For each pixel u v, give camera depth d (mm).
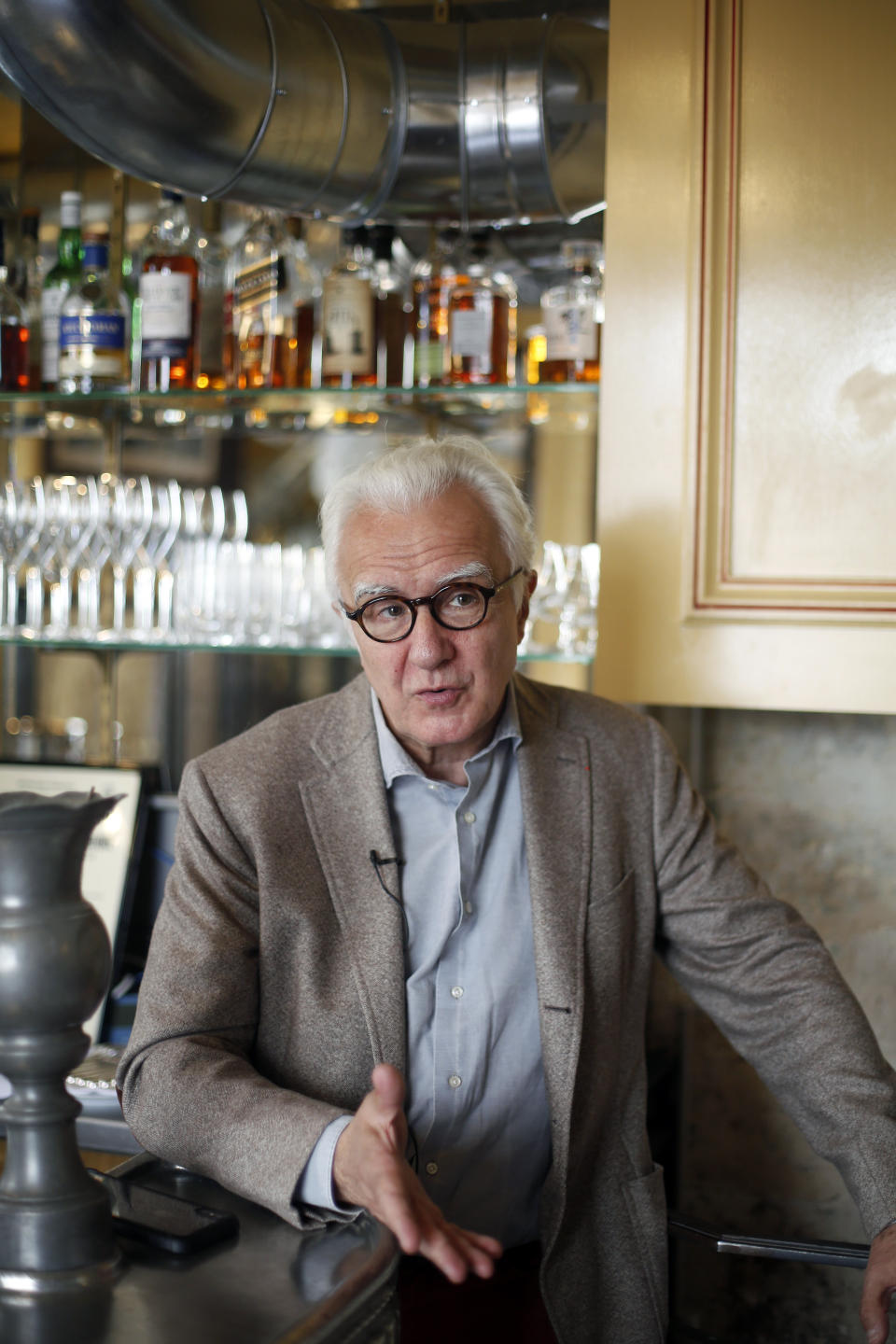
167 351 1939
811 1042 1357
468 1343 1270
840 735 1859
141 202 2188
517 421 2055
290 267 1945
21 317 2068
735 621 1601
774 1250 1271
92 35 1496
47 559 2012
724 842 1495
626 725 1510
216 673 2213
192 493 2178
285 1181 1044
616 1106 1401
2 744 2281
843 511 1563
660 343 1613
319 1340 854
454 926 1341
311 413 2066
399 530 1278
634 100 1611
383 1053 1263
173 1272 945
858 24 1536
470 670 1286
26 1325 847
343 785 1362
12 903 879
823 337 1562
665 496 1619
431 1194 1332
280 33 1654
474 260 1924
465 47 1789
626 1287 1355
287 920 1294
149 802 1953
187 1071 1173
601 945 1364
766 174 1570
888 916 1856
